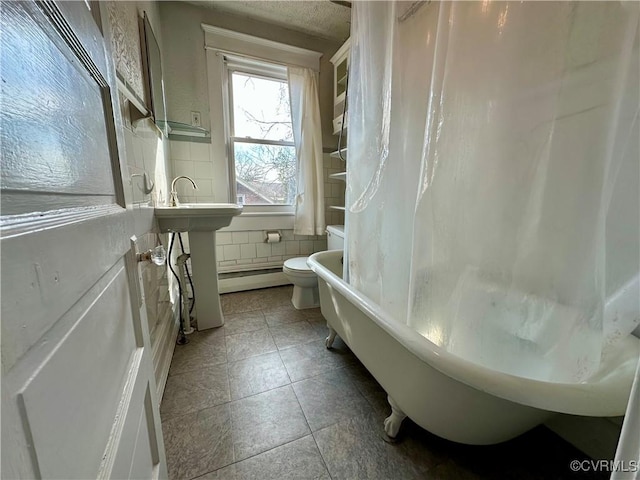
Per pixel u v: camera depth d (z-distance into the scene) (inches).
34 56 11.5
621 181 27.5
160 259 25.6
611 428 36.6
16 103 10.1
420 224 40.6
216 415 45.1
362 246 54.9
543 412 30.8
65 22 14.0
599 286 29.1
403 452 39.4
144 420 24.2
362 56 51.1
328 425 43.5
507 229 35.6
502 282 36.2
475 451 39.9
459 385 29.9
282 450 39.4
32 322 9.9
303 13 85.9
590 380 28.5
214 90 87.6
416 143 46.6
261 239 101.2
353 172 55.5
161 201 69.7
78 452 12.7
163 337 56.0
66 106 14.0
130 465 19.3
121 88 39.1
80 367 13.5
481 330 37.5
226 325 74.4
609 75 27.6
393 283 50.2
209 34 84.4
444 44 36.7
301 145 97.0
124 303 21.6
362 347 46.6
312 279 80.1
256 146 98.0
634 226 27.0
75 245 13.5
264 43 90.4
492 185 36.0
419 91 45.9
